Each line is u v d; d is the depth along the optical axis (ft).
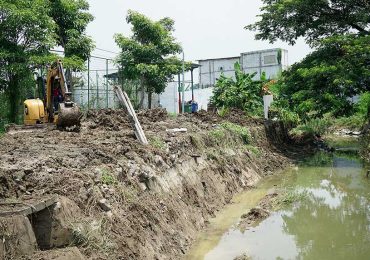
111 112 58.59
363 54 75.66
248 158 65.10
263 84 106.93
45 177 25.48
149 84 110.01
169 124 61.21
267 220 41.22
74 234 21.74
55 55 73.26
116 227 24.94
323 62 77.46
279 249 33.06
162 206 32.81
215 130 62.69
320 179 62.03
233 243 34.42
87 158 31.71
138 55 106.01
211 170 50.34
